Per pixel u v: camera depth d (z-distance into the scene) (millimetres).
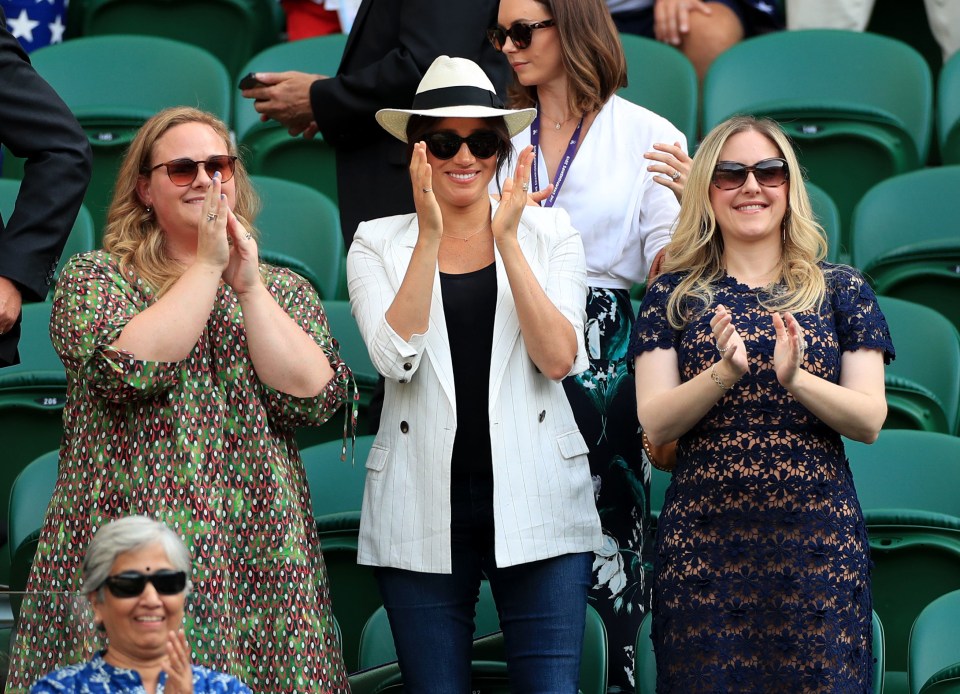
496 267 13336
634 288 21609
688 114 23875
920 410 18688
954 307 21109
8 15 25969
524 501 12938
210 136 13250
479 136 13281
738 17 26422
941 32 26719
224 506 12406
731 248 13219
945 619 14898
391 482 13156
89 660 10914
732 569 12250
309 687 12328
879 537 16453
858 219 22234
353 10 26422
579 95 15391
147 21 27359
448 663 12938
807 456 12328
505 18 15344
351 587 16469
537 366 13125
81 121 23078
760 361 12469
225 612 12133
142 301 12859
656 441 12625
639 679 14180
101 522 12141
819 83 24766
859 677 12156
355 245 13891
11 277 13547
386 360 12922
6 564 17344
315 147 24578
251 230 13875
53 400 18109
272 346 12523
